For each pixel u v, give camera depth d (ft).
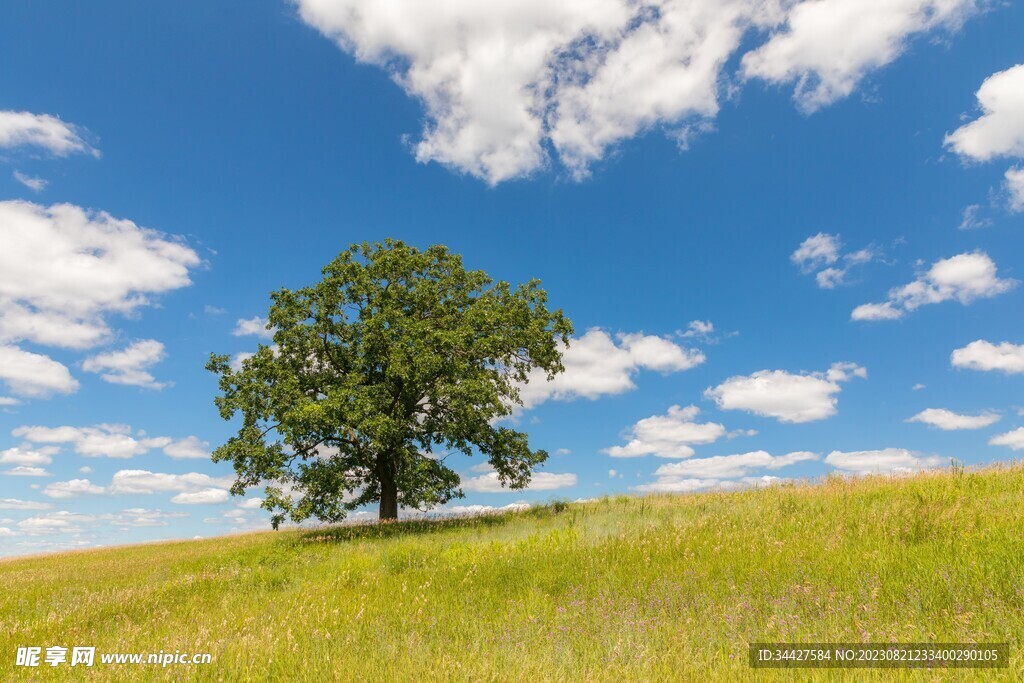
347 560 39.22
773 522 36.65
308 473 71.82
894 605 19.45
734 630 18.38
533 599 24.57
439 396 79.15
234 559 49.85
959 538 26.27
